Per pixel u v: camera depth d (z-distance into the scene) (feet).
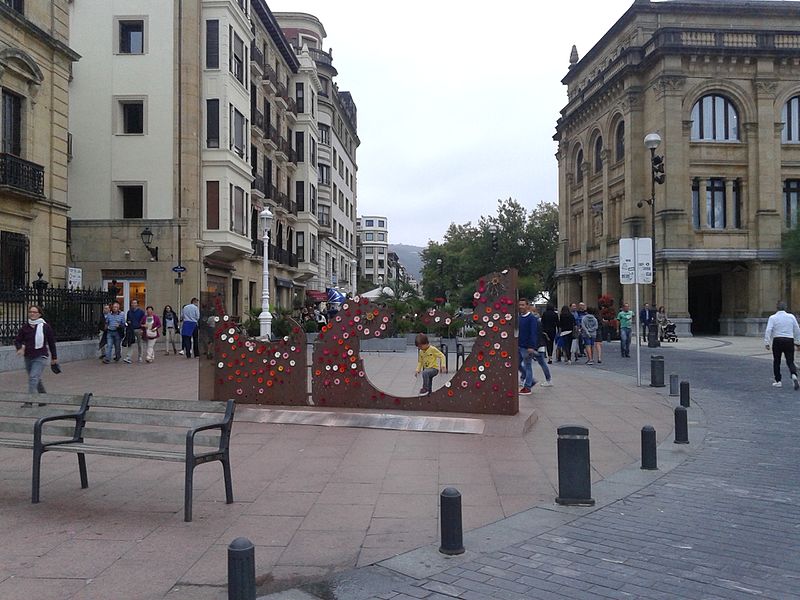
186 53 96.37
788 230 125.70
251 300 123.03
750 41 132.05
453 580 15.21
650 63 134.10
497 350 33.88
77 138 96.99
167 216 95.91
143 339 71.92
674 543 17.67
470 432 31.58
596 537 18.07
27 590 14.53
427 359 40.09
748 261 132.87
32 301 65.31
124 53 97.09
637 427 34.30
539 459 26.73
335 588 14.79
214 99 98.63
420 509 20.38
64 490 22.36
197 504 20.84
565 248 181.27
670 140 128.98
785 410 39.65
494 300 34.01
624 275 51.93
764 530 18.78
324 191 186.80
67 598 14.15
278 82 135.64
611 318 124.36
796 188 135.95
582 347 81.87
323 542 17.58
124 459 26.81
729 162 132.26
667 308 128.67
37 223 73.87
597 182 161.17
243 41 107.55
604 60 163.02
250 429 32.86
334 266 207.41
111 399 21.98
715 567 16.07
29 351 39.52
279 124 140.67
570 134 177.99
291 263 149.48
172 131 96.12
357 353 35.63
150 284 95.66
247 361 37.45
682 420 30.30
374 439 30.50
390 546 17.31
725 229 131.85
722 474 24.93
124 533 18.16
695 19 147.13
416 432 32.07
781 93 131.95
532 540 17.81
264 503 20.97
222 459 20.79
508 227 209.56
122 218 96.89
